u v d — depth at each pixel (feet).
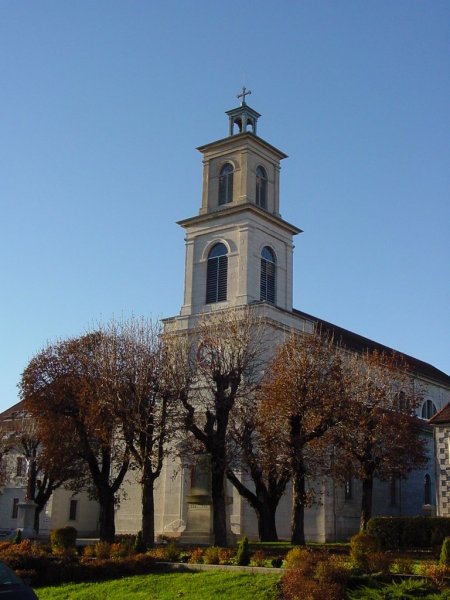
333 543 152.87
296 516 124.06
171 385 136.26
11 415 230.27
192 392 151.43
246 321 150.51
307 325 194.18
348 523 174.19
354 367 157.28
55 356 169.58
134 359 140.26
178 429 137.59
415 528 123.75
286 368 137.49
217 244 195.52
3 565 57.62
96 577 87.45
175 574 85.15
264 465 132.98
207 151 203.72
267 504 145.48
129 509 189.57
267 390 135.74
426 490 203.21
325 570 70.90
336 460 144.66
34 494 197.67
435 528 121.80
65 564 88.69
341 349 177.78
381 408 151.43
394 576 72.43
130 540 123.13
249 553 92.32
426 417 229.25
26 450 198.18
